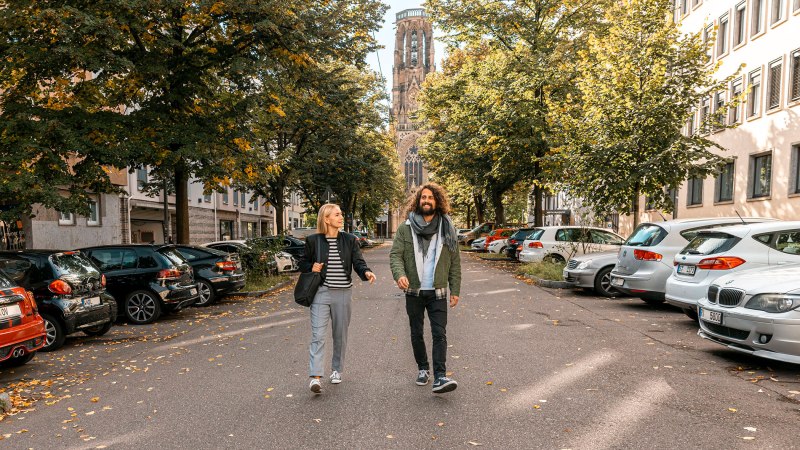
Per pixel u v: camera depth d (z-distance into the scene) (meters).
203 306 13.78
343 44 16.80
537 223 26.59
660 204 16.88
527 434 4.46
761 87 23.77
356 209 61.91
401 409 5.12
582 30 24.45
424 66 108.31
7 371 7.50
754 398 5.34
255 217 46.62
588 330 9.09
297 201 64.44
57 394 6.16
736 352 7.40
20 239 14.75
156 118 13.83
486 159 30.70
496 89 23.41
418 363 5.80
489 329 9.31
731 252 8.48
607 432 4.48
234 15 13.98
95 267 9.95
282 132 27.50
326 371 6.59
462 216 67.81
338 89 21.80
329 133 28.45
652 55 16.55
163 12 13.70
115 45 13.05
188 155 13.47
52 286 8.86
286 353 7.79
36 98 13.82
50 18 11.50
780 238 8.54
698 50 16.55
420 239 5.52
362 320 10.45
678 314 10.80
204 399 5.67
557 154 20.27
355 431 4.58
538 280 16.97
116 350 8.66
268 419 4.95
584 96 17.67
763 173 23.91
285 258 22.55
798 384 5.83
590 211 18.09
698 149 15.85
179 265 11.92
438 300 5.51
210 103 15.58
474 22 24.67
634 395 5.48
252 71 14.25
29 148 11.41
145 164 14.30
